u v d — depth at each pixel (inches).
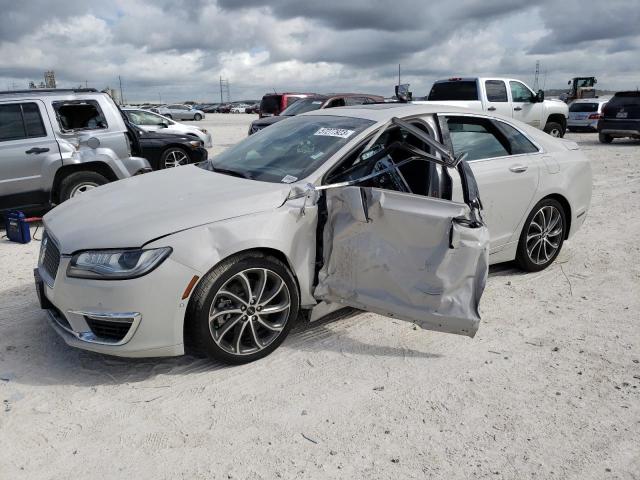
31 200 288.7
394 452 109.7
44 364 142.6
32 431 115.5
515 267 216.8
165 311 127.6
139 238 127.5
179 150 453.4
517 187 191.0
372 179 156.9
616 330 163.9
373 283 141.6
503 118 198.4
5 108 280.1
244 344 143.8
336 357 146.8
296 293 146.3
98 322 130.1
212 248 130.1
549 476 103.6
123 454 108.9
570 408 124.6
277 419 120.1
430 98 609.9
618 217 305.9
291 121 187.9
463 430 116.6
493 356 148.2
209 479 102.1
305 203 143.2
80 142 296.0
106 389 131.4
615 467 106.1
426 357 147.3
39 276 143.9
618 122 708.7
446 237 132.0
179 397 128.0
